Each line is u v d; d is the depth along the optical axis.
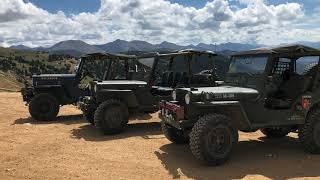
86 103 11.61
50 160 7.87
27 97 13.88
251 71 8.40
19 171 7.11
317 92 8.42
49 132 11.05
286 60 8.86
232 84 8.80
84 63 14.02
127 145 9.27
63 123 12.82
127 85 11.31
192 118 7.74
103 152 8.56
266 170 7.24
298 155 8.29
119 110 10.67
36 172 7.05
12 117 14.13
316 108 8.45
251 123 8.04
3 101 18.30
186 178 6.79
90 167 7.39
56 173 7.00
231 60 9.09
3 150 8.69
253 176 6.89
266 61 8.14
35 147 9.01
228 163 7.67
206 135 7.27
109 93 11.03
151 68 11.63
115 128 10.61
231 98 7.71
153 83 11.67
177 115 7.62
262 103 8.05
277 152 8.58
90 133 10.90
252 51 8.51
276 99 8.30
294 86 8.52
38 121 13.30
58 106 13.55
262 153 8.48
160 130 11.30
